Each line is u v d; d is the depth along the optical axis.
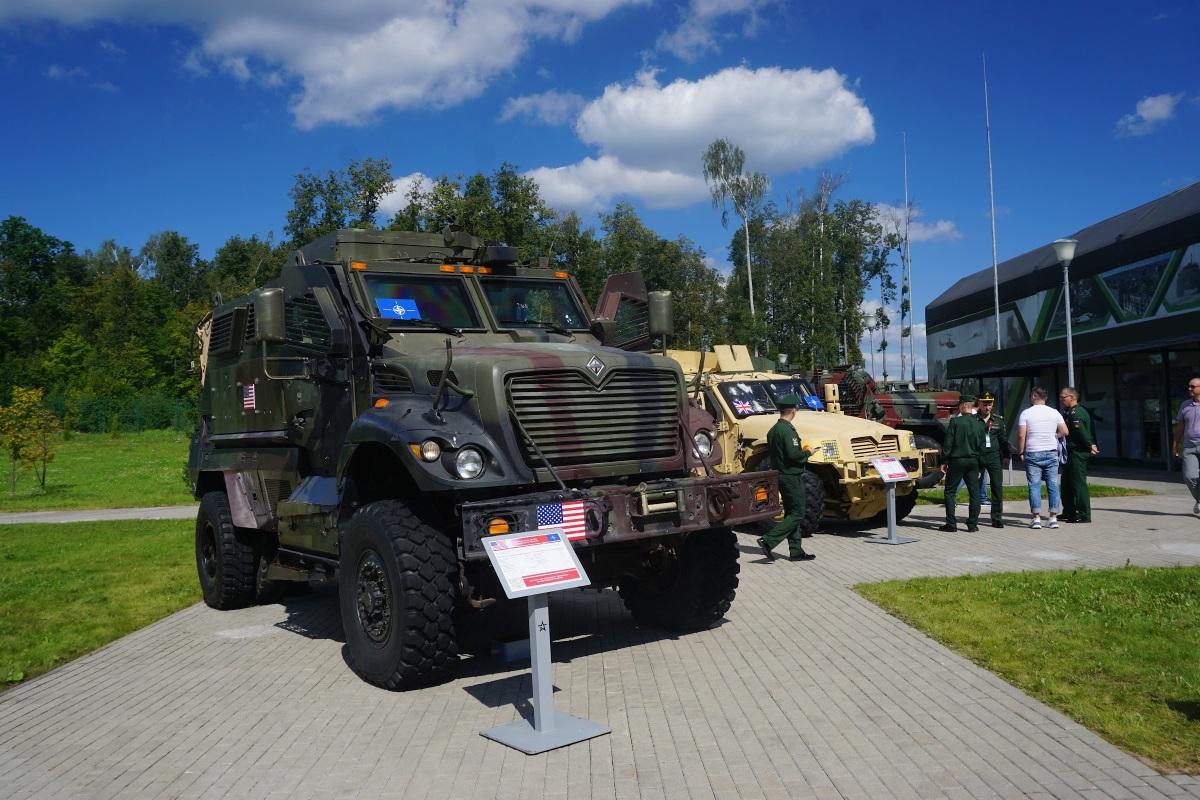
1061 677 5.56
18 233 101.25
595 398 6.28
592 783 4.31
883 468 11.54
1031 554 10.25
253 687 6.33
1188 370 21.94
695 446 6.84
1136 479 19.73
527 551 5.10
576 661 6.58
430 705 5.69
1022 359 26.42
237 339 8.80
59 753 5.10
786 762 4.45
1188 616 6.86
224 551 8.98
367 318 6.96
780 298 52.72
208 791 4.45
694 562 7.01
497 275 7.91
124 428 65.44
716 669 6.15
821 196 56.47
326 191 30.97
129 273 94.69
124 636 8.23
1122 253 26.48
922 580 8.73
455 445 5.70
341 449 7.03
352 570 6.30
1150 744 4.45
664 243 52.19
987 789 4.02
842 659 6.23
